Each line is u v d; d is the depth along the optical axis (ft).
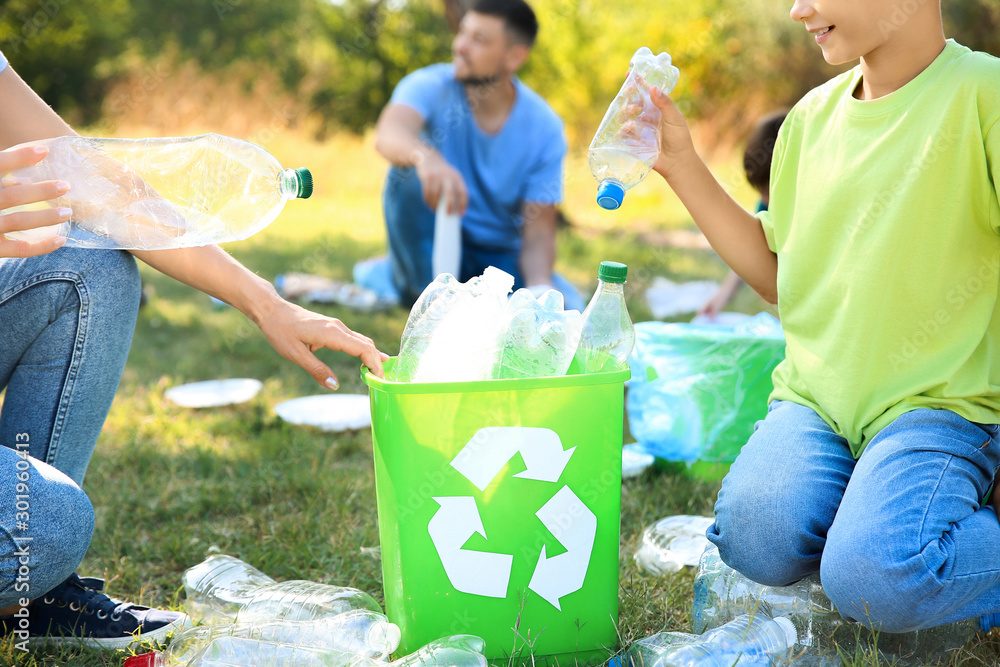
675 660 4.22
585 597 4.66
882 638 4.57
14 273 4.75
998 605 4.22
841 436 4.77
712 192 5.31
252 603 5.00
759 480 4.59
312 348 4.86
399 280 13.70
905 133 4.54
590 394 4.47
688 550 5.75
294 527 6.36
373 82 29.63
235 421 8.95
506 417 4.38
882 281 4.53
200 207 5.05
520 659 4.58
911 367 4.52
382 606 5.33
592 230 21.77
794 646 4.50
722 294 10.25
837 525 4.25
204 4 29.14
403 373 4.66
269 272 15.61
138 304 5.10
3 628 4.75
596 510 4.60
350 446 8.32
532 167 12.41
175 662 4.38
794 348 5.03
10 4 27.45
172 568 5.97
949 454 4.27
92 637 4.78
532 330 4.65
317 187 26.05
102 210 4.85
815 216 4.90
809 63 27.14
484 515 4.46
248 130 29.04
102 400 5.01
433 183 11.71
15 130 4.96
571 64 27.30
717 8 27.32
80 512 4.37
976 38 23.00
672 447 7.63
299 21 29.81
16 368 4.92
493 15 11.84
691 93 27.84
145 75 28.96
